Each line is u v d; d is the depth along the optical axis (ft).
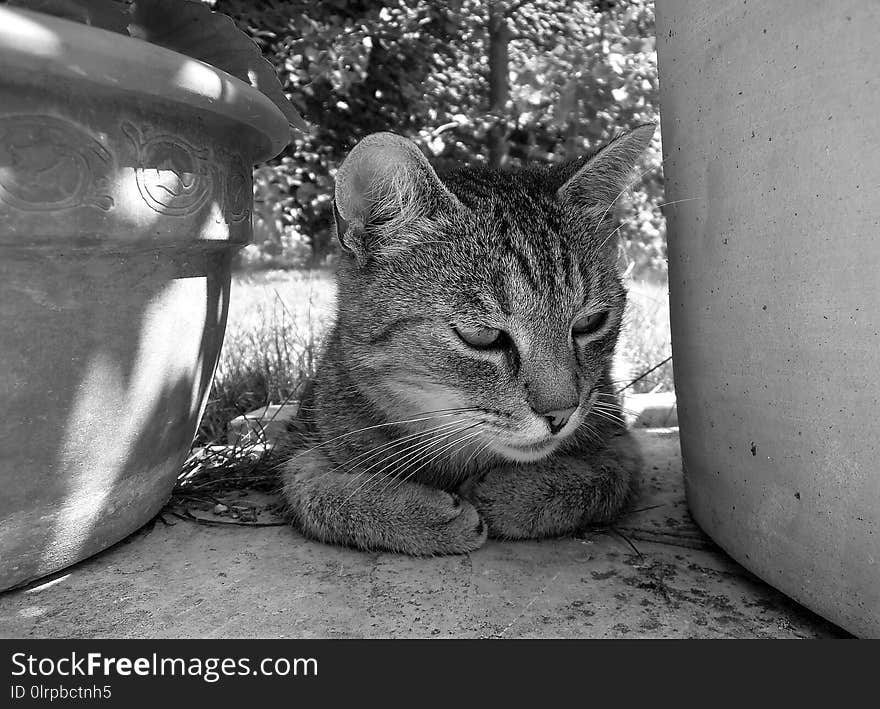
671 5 0.69
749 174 0.60
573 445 0.86
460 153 2.59
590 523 0.82
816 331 0.55
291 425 0.98
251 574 0.71
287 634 0.61
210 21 0.79
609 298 0.84
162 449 0.72
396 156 0.76
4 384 0.57
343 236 0.79
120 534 0.73
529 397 0.75
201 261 0.69
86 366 0.61
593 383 0.82
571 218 0.83
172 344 0.68
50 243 0.56
